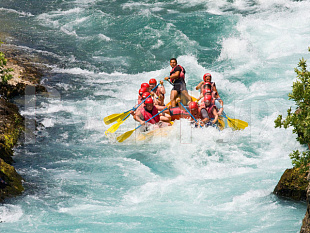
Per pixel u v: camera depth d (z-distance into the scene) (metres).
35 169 29.92
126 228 22.11
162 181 28.39
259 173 28.80
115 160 31.81
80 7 77.44
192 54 58.59
